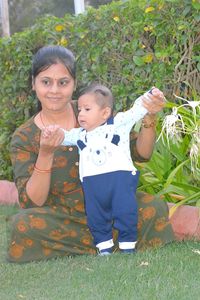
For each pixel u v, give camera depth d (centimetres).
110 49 602
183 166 525
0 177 778
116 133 426
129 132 432
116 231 444
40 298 352
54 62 430
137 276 378
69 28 659
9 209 655
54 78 432
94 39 616
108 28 599
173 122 451
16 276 398
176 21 536
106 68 610
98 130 427
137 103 423
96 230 433
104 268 396
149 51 574
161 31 548
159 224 450
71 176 442
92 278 381
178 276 376
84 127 428
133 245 434
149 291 351
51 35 677
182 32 541
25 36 718
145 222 449
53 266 415
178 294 345
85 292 356
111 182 423
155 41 570
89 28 621
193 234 476
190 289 354
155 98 417
